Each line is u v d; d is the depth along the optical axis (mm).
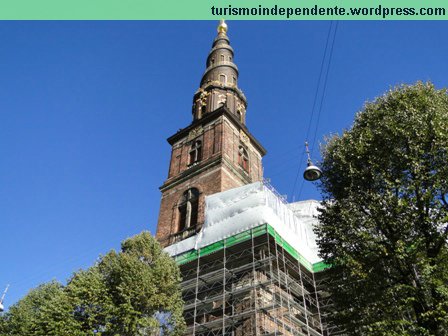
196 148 46062
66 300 22719
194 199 39719
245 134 49031
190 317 29828
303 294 28594
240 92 55250
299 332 26859
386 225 16609
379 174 17750
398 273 16344
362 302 16141
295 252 31062
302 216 40344
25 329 25266
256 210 30828
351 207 17656
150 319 23266
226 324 26969
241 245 30219
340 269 17969
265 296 27344
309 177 19922
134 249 26484
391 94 20297
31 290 31359
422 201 16094
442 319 13508
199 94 54656
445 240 15383
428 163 16953
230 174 40781
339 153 19688
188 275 31984
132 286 23688
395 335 13836
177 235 37625
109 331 22328
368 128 19141
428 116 17625
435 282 14195
